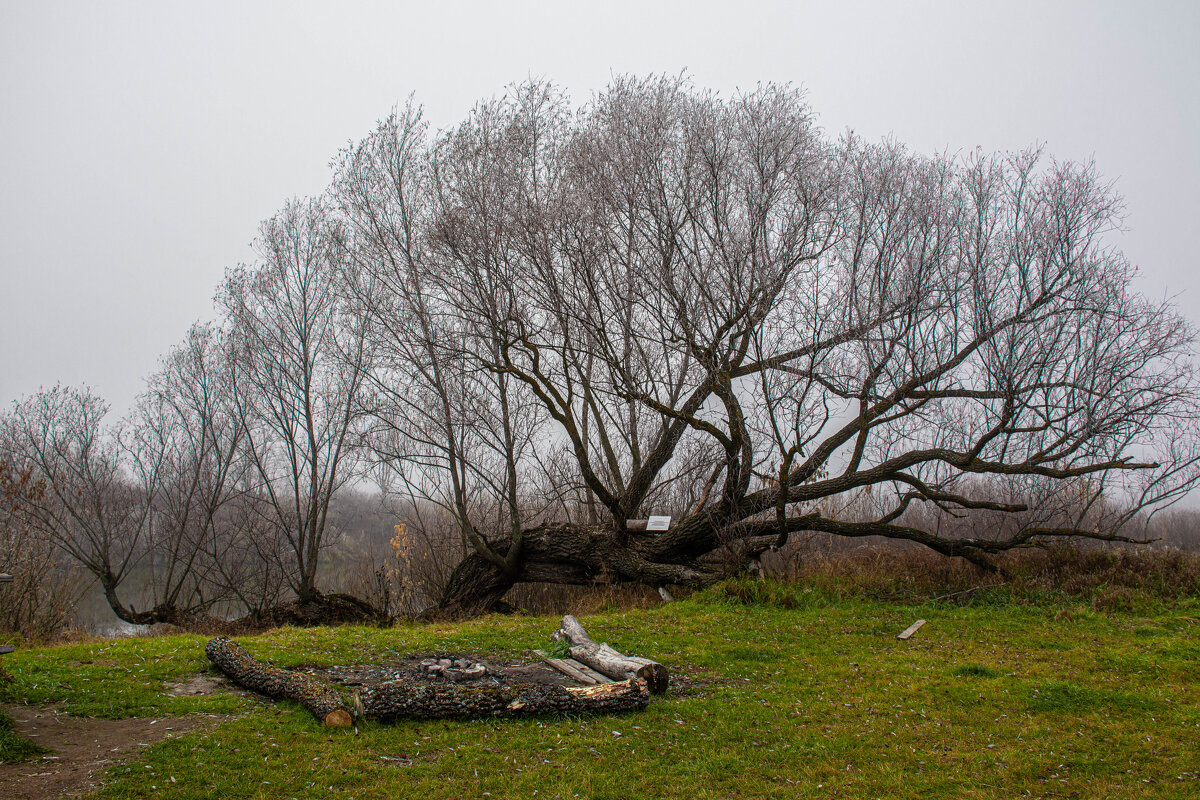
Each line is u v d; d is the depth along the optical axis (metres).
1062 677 9.62
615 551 17.80
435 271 17.75
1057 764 6.85
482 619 15.21
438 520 23.89
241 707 7.68
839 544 20.75
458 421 19.52
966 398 16.98
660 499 21.52
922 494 16.09
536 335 17.31
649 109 16.16
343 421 21.73
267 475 23.67
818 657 10.74
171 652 9.88
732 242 15.12
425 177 18.66
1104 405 14.84
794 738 7.48
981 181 15.87
